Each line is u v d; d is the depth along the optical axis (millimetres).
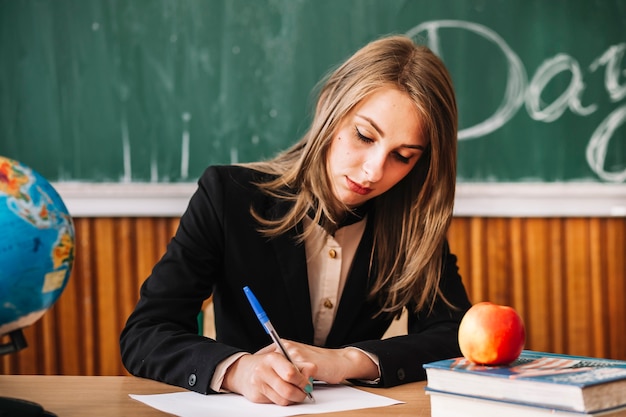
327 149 1400
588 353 2697
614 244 2695
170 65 2650
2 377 1263
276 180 1493
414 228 1478
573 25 2674
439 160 1426
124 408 1045
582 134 2682
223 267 1458
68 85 2645
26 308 899
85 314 2641
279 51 2660
